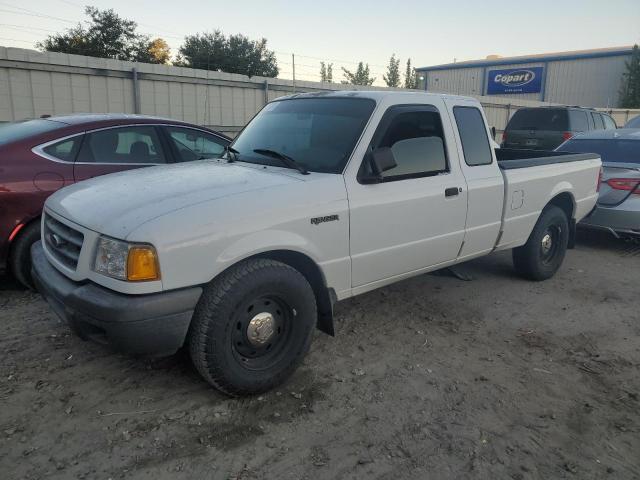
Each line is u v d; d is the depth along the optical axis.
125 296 2.85
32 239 4.80
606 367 3.95
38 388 3.39
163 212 2.97
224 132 14.83
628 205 6.89
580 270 6.35
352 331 4.42
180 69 13.59
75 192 3.62
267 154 4.00
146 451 2.85
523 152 6.63
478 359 4.00
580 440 3.06
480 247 4.86
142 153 5.65
